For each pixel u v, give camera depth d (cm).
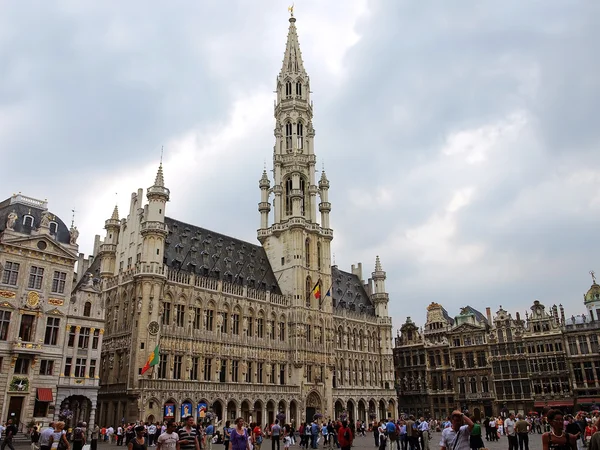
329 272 9838
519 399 9862
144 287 6719
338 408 9375
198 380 7031
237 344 7788
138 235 7394
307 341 8912
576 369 9400
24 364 5262
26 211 5744
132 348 6538
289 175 10144
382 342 11031
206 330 7412
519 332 10169
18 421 5084
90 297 6000
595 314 9706
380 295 11331
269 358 8250
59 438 2475
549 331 9819
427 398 11106
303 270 9238
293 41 11431
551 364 9669
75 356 5697
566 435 1347
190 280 7356
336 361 9838
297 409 8319
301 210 9688
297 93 10919
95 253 8900
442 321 11338
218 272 8194
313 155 10369
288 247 9406
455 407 10662
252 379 7888
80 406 5888
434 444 4762
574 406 9206
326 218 10194
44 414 5300
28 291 5397
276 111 10831
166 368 6738
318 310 9275
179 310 7156
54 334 5550
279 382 8300
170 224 8100
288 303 8925
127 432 5194
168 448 1711
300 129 10738
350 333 10375
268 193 10369
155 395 6359
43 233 5603
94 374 5834
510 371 10112
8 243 5306
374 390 10288
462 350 10856
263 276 9144
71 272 5812
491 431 5028
